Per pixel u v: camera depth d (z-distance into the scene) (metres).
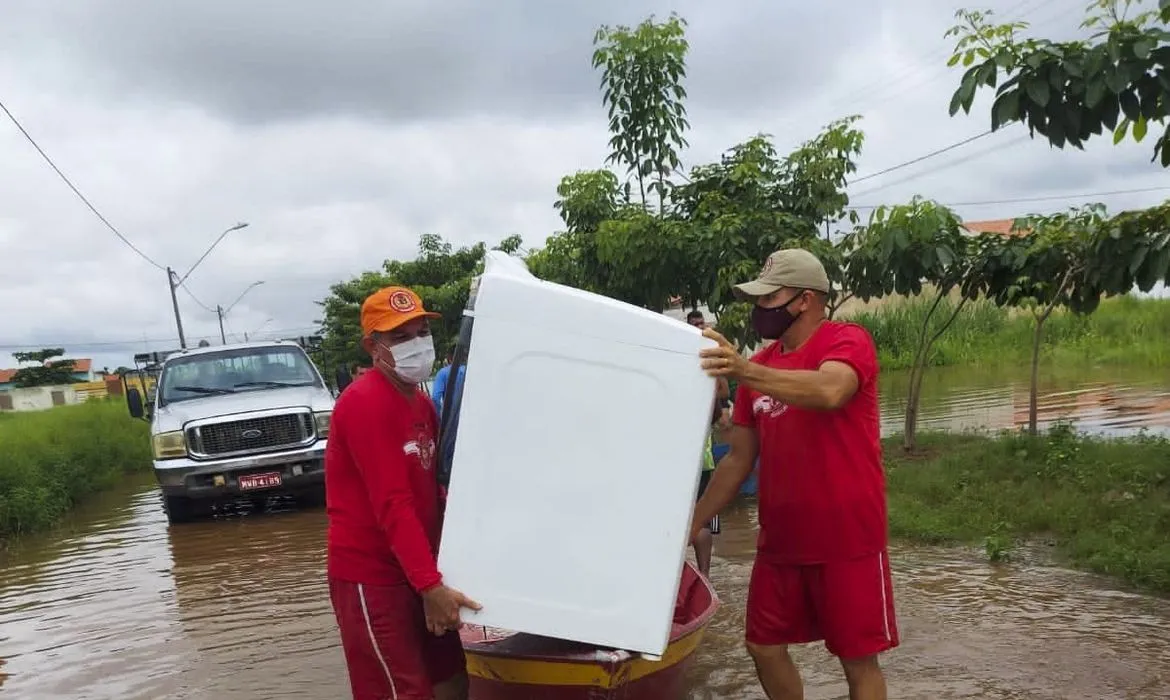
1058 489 8.41
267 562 8.55
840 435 3.44
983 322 29.78
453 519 3.06
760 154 10.53
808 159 10.16
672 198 10.89
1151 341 25.36
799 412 3.49
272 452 10.65
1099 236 8.69
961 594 6.25
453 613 3.05
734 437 3.88
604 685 3.58
